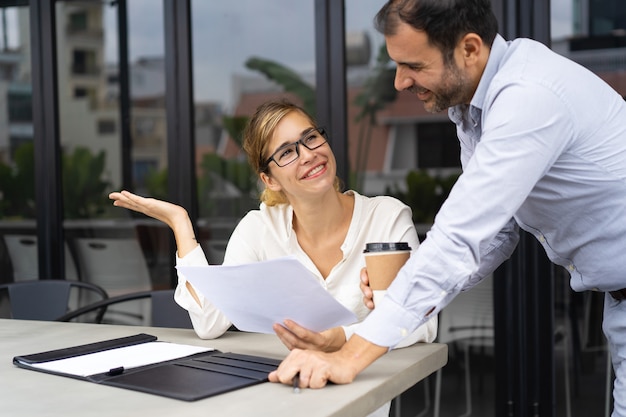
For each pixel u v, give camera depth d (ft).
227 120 12.12
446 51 4.64
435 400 10.66
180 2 11.79
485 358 10.35
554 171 4.97
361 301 6.46
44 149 12.64
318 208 6.48
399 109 11.03
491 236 4.55
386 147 11.09
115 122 12.66
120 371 4.86
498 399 10.12
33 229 13.04
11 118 13.15
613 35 10.01
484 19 4.70
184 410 4.10
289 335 5.08
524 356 10.02
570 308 10.01
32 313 9.30
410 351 5.51
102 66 12.75
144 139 12.50
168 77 11.91
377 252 5.20
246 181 11.96
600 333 9.96
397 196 11.12
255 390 4.47
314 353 4.59
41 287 9.34
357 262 6.59
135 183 12.55
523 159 4.49
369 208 6.69
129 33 12.62
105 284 12.59
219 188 12.06
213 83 12.21
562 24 10.18
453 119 5.58
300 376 4.47
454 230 4.51
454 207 4.54
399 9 4.61
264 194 6.99
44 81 12.59
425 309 4.58
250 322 5.38
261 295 4.93
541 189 5.09
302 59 11.84
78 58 12.83
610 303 5.56
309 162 6.18
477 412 10.42
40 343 6.09
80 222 12.74
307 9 11.78
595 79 4.91
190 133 11.90
